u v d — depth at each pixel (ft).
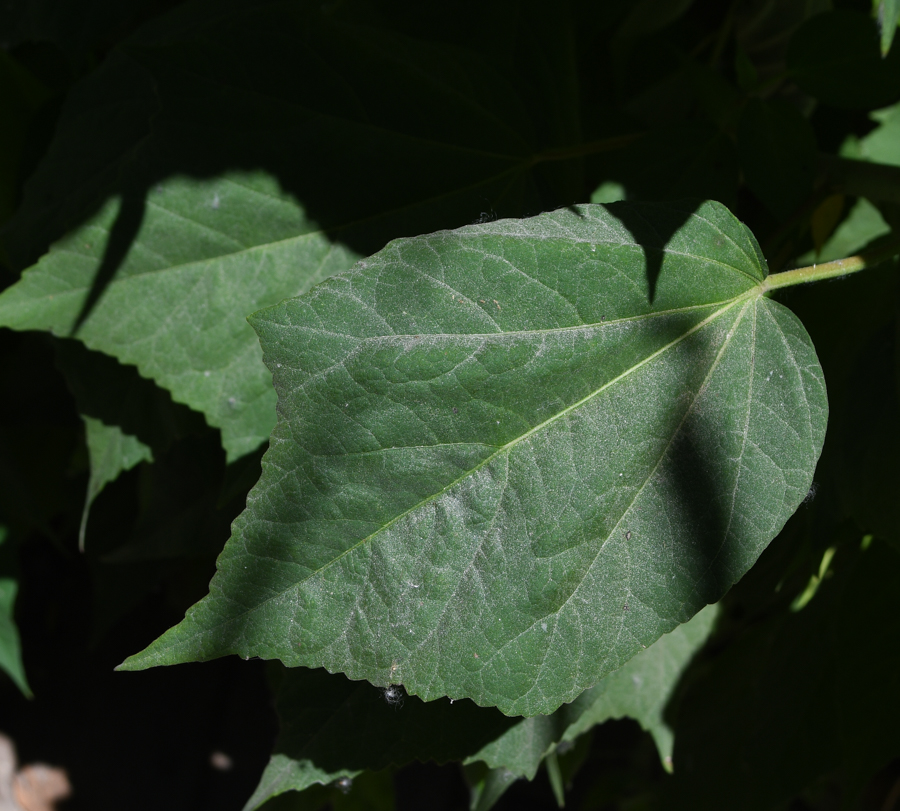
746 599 1.87
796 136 1.74
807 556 1.82
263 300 1.67
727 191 1.75
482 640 1.46
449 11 1.81
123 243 1.65
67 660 3.81
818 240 1.95
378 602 1.45
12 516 2.01
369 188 1.68
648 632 1.49
